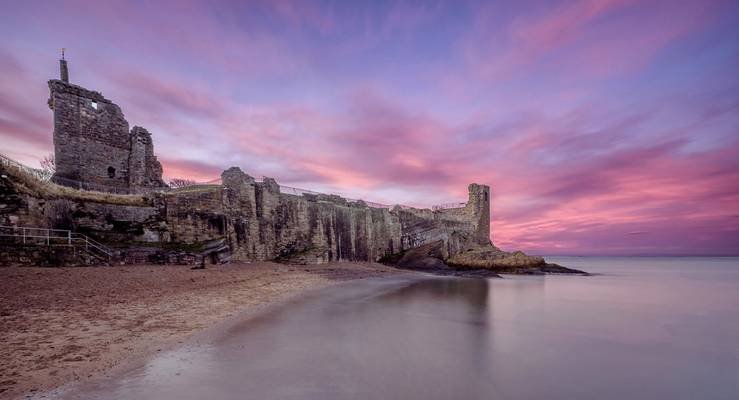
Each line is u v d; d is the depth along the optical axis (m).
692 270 78.38
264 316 15.61
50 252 19.28
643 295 30.23
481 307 21.36
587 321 18.66
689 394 9.86
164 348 10.44
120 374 8.48
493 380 9.91
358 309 18.72
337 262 43.41
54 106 32.59
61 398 7.16
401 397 8.24
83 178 33.66
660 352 13.53
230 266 28.94
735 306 24.80
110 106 35.88
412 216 56.50
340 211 45.38
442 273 45.94
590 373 11.00
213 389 8.05
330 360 10.42
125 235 25.27
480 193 64.56
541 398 8.99
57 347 9.76
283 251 37.69
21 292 14.46
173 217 28.00
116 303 14.93
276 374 9.15
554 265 54.69
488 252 55.09
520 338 14.55
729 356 13.22
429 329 15.13
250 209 34.34
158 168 39.59
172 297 17.30
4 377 7.84
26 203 20.05
